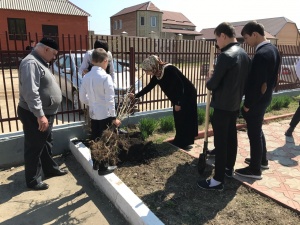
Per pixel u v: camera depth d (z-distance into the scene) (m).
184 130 4.89
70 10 27.12
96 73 3.35
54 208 3.37
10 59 4.39
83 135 5.09
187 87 4.71
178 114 4.80
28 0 26.19
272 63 3.28
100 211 3.30
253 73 3.28
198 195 3.38
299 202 3.22
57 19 26.48
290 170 4.11
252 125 3.59
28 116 3.44
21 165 4.49
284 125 6.46
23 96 3.28
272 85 3.54
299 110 5.42
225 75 3.07
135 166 4.14
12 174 4.19
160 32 49.59
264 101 3.50
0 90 10.38
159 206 3.15
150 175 3.88
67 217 3.19
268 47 3.32
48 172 4.09
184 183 3.66
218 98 3.19
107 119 3.52
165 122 5.77
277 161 4.45
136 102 5.66
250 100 3.35
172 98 4.61
